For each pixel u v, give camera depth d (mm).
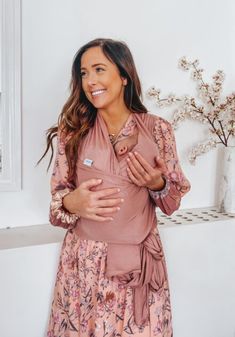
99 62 883
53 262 1093
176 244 1271
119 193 882
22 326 1068
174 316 1296
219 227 1350
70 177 959
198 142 1526
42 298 1088
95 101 900
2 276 1029
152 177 882
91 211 876
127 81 926
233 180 1475
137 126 926
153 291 949
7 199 1217
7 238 1134
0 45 1132
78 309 948
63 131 961
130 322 921
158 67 1411
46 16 1198
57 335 1009
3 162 1181
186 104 1444
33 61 1193
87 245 932
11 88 1156
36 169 1241
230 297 1405
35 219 1264
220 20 1524
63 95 1249
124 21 1326
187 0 1442
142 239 932
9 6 1126
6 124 1169
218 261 1362
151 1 1368
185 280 1303
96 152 897
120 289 915
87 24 1262
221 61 1547
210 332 1382
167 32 1413
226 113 1515
